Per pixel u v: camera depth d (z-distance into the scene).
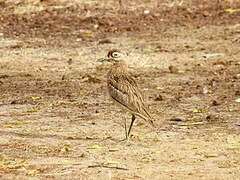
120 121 17.03
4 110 18.59
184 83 23.94
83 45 33.59
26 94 21.53
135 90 14.59
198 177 11.20
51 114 18.00
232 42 34.06
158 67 27.84
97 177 11.19
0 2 44.69
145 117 14.30
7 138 14.70
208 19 42.38
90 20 40.75
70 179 11.04
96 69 27.19
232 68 27.34
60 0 45.62
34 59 29.58
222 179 11.06
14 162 12.34
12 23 39.66
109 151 13.48
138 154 13.16
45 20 40.59
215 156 12.91
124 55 15.27
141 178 11.12
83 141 14.51
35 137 14.88
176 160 12.59
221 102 19.80
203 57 30.16
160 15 43.31
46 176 11.23
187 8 45.53
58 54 30.94
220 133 15.27
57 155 13.06
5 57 29.97
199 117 17.59
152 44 33.94
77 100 20.41
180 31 38.25
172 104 19.69
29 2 44.84
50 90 22.38
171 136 15.04
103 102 20.06
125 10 43.97
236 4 47.25
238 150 13.44
